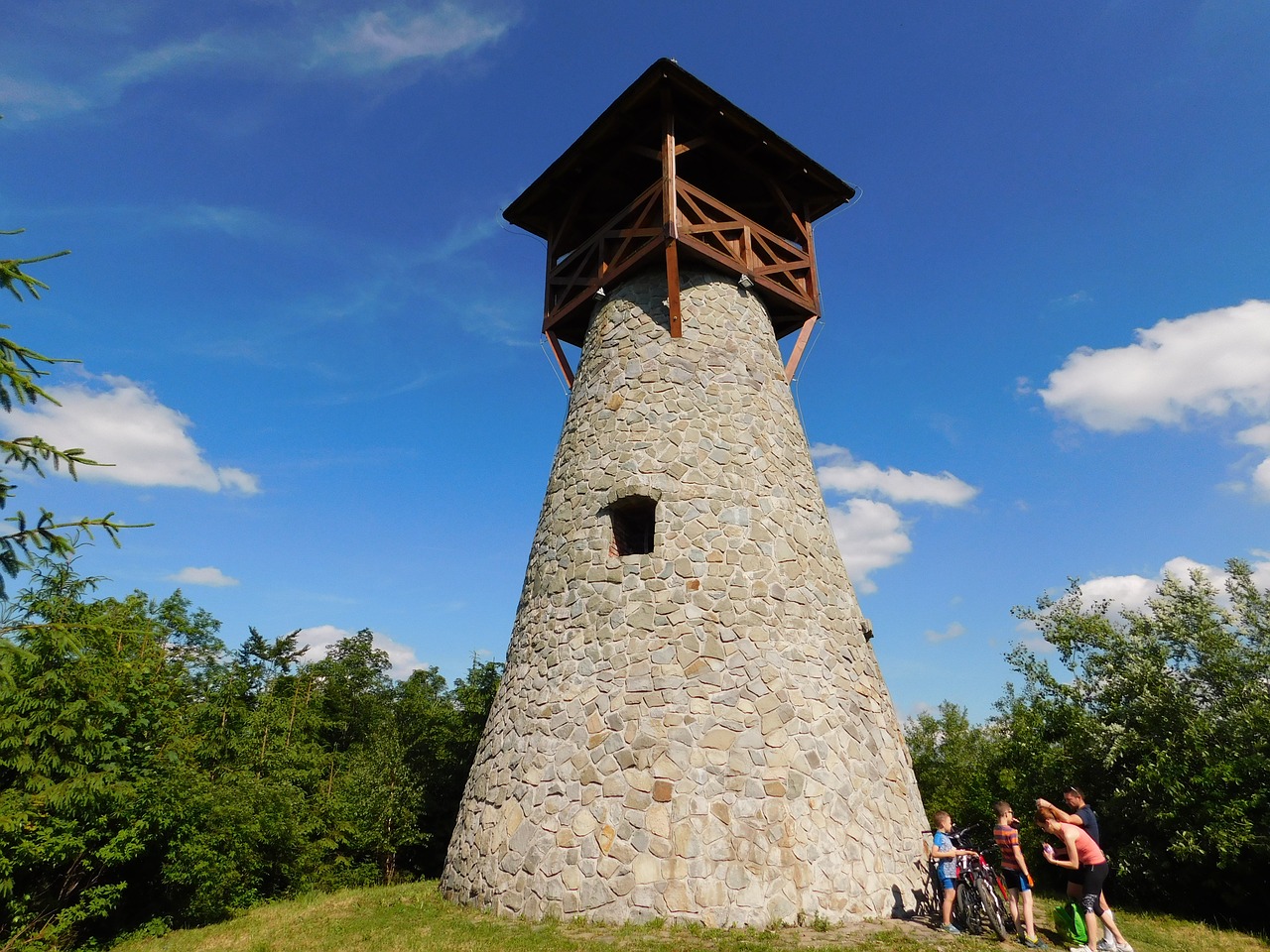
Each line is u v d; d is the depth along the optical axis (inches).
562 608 438.6
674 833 343.9
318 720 919.0
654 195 492.4
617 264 518.6
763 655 393.7
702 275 520.4
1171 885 476.4
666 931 319.0
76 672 404.8
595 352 522.9
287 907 500.4
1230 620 522.0
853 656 435.8
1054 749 549.6
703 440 455.5
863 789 380.2
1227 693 492.1
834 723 391.2
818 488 504.1
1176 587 551.5
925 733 1145.4
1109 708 529.0
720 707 375.2
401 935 335.3
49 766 385.7
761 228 539.5
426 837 819.4
